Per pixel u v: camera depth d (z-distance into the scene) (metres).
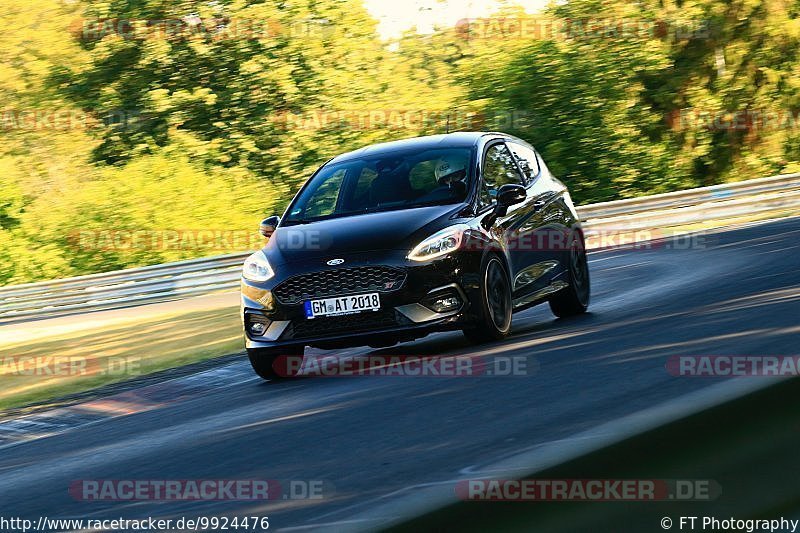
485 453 10.95
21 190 96.62
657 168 89.25
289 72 102.56
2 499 12.71
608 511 6.89
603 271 38.44
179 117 101.88
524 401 13.77
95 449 16.11
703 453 7.56
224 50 102.94
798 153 95.75
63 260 89.25
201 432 15.88
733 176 96.50
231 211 93.38
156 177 93.12
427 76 106.31
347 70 106.31
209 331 36.47
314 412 15.76
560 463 7.30
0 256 88.44
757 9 92.69
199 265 62.31
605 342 18.19
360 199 22.45
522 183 24.25
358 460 11.64
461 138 23.73
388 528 6.89
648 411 8.85
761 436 7.86
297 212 22.83
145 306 59.47
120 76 103.62
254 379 23.17
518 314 28.39
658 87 94.69
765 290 22.34
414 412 14.23
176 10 102.62
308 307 20.36
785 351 13.90
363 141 101.31
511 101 91.19
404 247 20.23
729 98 93.94
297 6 104.44
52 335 46.56
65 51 104.94
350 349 26.09
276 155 101.12
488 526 6.64
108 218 90.19
